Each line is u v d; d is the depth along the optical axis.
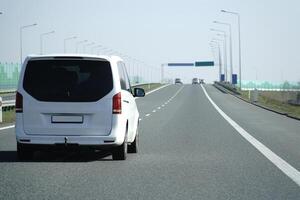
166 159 14.53
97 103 13.68
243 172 12.34
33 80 13.79
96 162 13.84
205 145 18.14
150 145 18.08
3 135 21.36
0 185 10.56
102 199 9.30
